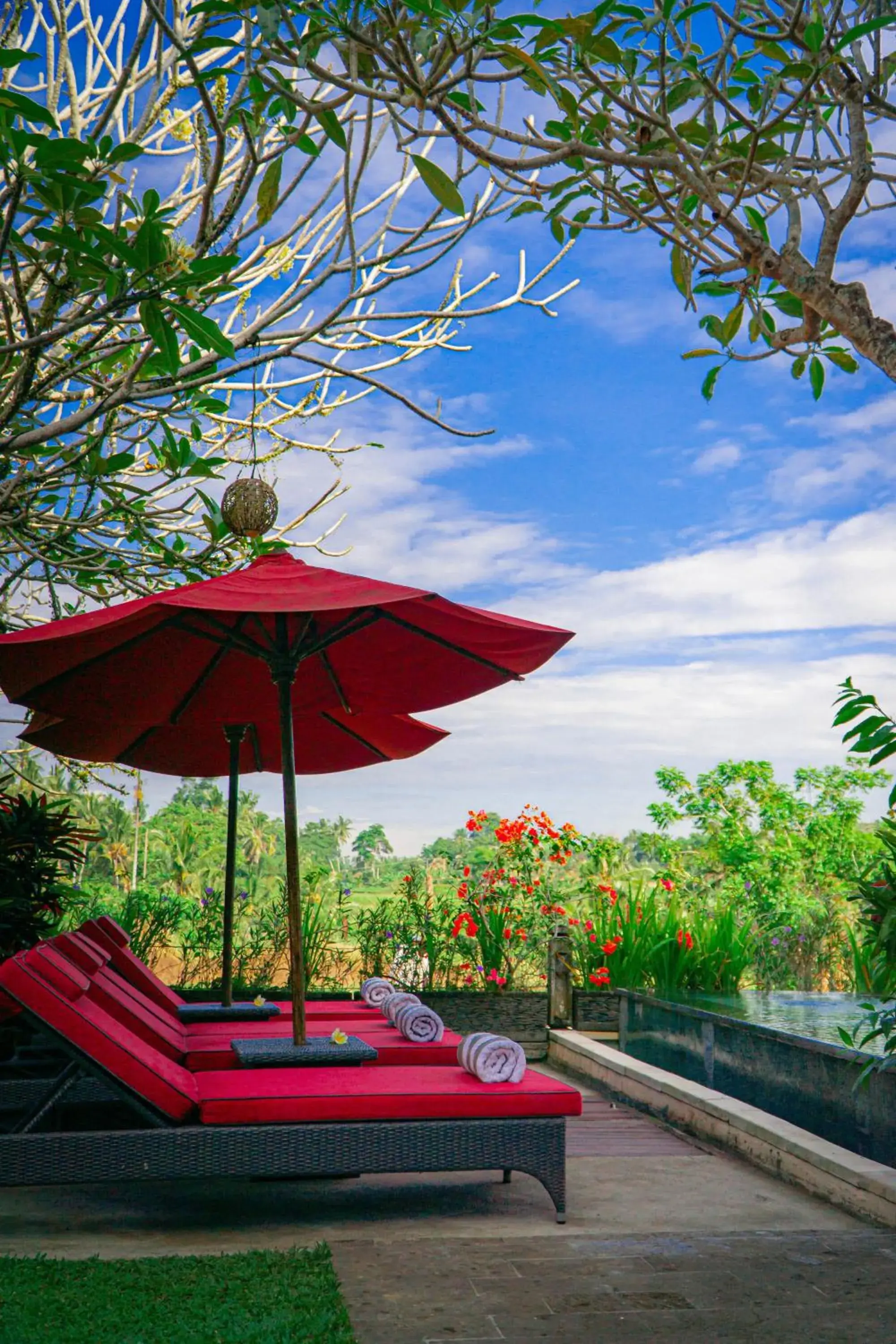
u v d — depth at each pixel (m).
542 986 10.30
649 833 25.11
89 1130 5.29
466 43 2.93
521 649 5.99
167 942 10.30
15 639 4.77
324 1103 4.71
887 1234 4.65
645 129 3.36
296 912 5.50
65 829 7.02
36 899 6.91
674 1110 7.06
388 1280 3.98
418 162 3.29
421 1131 4.77
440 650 6.51
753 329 4.00
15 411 3.87
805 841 23.66
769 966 11.22
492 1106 4.86
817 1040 6.03
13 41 3.60
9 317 4.22
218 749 8.13
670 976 9.79
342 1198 5.34
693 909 10.71
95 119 4.45
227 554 5.88
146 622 5.63
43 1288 3.72
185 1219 4.94
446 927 10.24
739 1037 7.02
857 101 3.12
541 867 10.45
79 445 4.61
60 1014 4.52
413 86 3.03
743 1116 6.20
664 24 3.02
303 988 5.50
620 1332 3.51
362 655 6.61
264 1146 4.60
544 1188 5.51
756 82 3.32
